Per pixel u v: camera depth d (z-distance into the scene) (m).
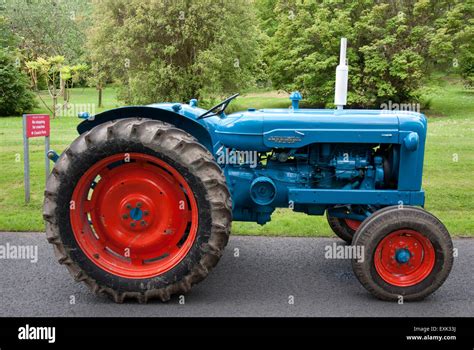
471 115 19.36
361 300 3.69
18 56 26.42
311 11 22.94
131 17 19.16
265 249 4.87
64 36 31.19
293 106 4.31
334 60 21.42
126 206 3.67
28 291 3.80
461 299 3.71
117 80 21.44
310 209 4.23
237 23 20.02
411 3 21.28
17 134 14.39
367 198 3.93
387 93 20.64
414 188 3.94
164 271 3.54
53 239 3.53
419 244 3.65
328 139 3.89
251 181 4.09
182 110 4.29
